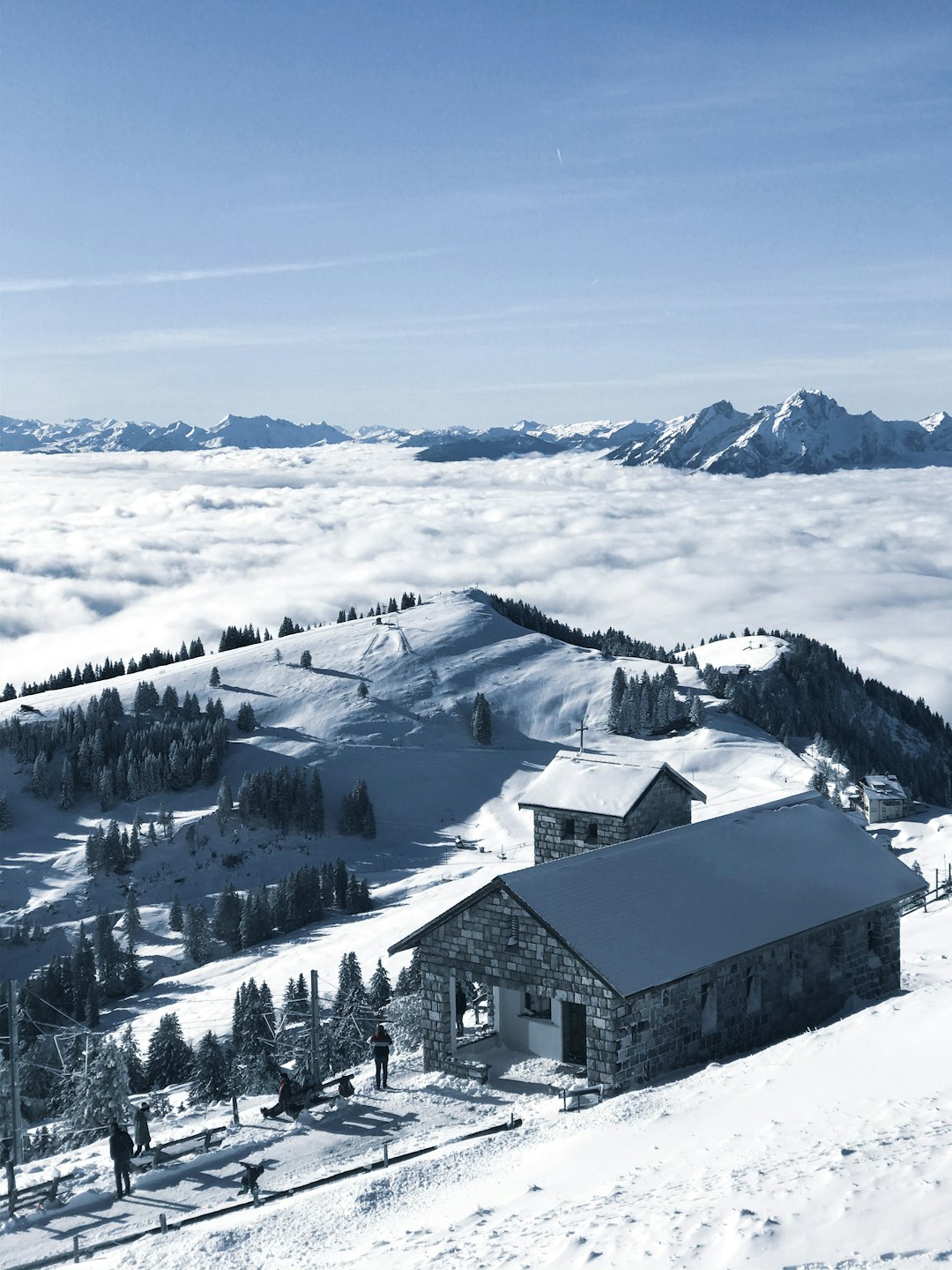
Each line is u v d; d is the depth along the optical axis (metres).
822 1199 17.12
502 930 39.16
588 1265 16.58
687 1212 17.84
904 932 62.34
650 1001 37.53
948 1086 23.84
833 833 50.66
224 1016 158.88
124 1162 30.48
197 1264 24.41
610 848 43.66
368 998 102.00
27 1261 26.89
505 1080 38.78
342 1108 36.38
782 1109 25.55
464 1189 26.58
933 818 175.12
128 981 189.75
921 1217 15.63
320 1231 25.39
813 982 43.94
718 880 43.69
